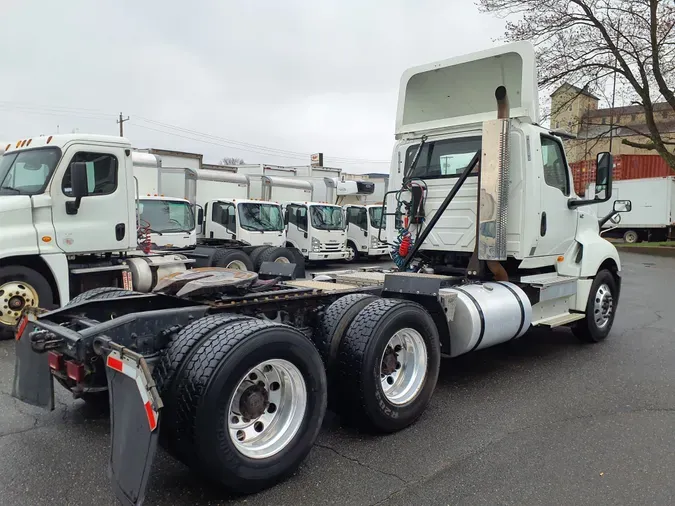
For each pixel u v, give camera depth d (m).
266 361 3.12
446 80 6.41
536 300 5.86
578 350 6.54
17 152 7.54
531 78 5.61
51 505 2.97
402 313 4.01
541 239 5.87
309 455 3.62
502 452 3.69
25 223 6.84
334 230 18.30
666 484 3.24
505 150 5.32
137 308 4.21
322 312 4.34
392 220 6.75
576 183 7.07
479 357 6.21
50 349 3.24
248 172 21.95
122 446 2.76
